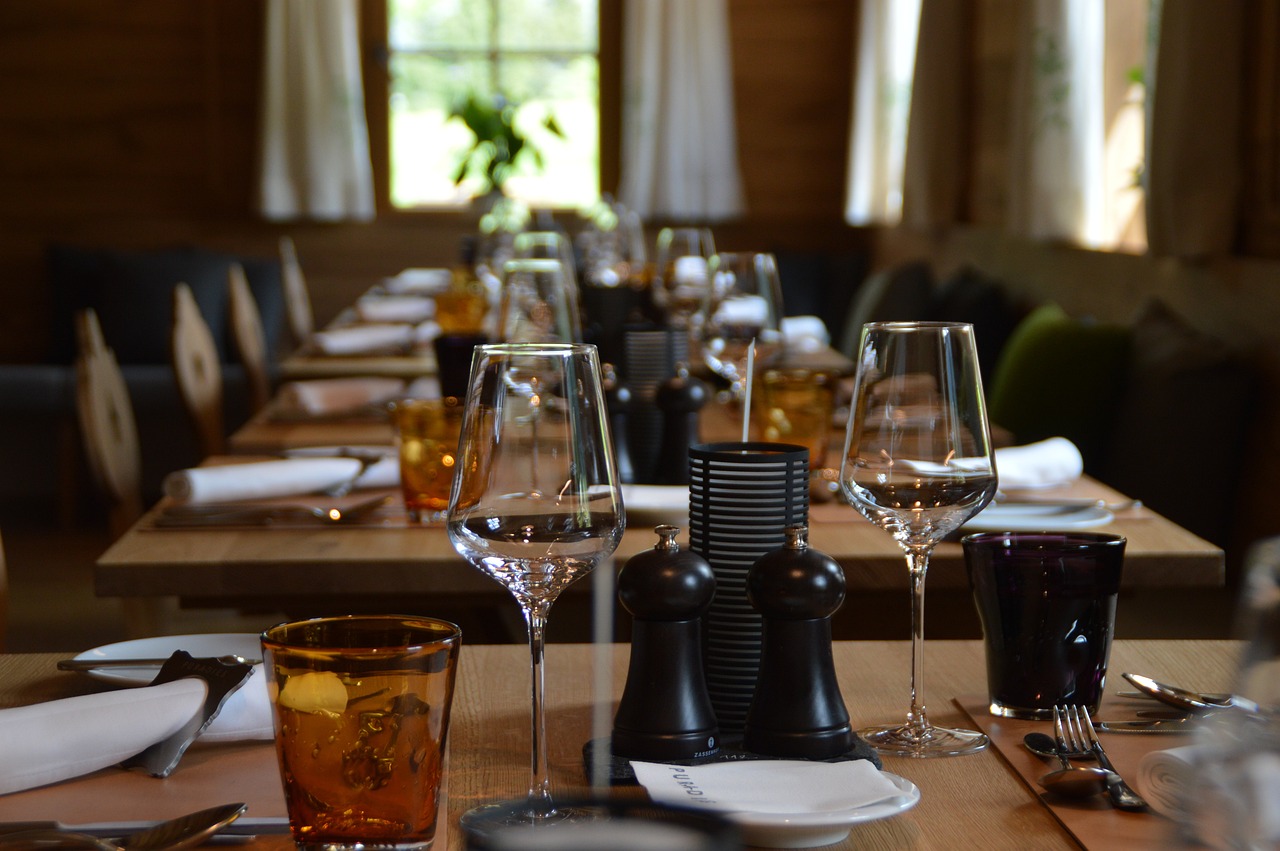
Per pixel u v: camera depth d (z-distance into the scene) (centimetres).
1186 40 292
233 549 139
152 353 568
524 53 619
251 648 99
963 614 165
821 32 621
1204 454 282
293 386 242
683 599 80
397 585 136
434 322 387
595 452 77
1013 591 91
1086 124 396
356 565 135
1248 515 287
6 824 69
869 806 70
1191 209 295
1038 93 397
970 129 506
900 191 561
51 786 78
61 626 368
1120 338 326
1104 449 328
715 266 216
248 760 83
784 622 81
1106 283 378
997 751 86
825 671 82
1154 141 302
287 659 65
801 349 349
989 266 484
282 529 149
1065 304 411
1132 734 87
